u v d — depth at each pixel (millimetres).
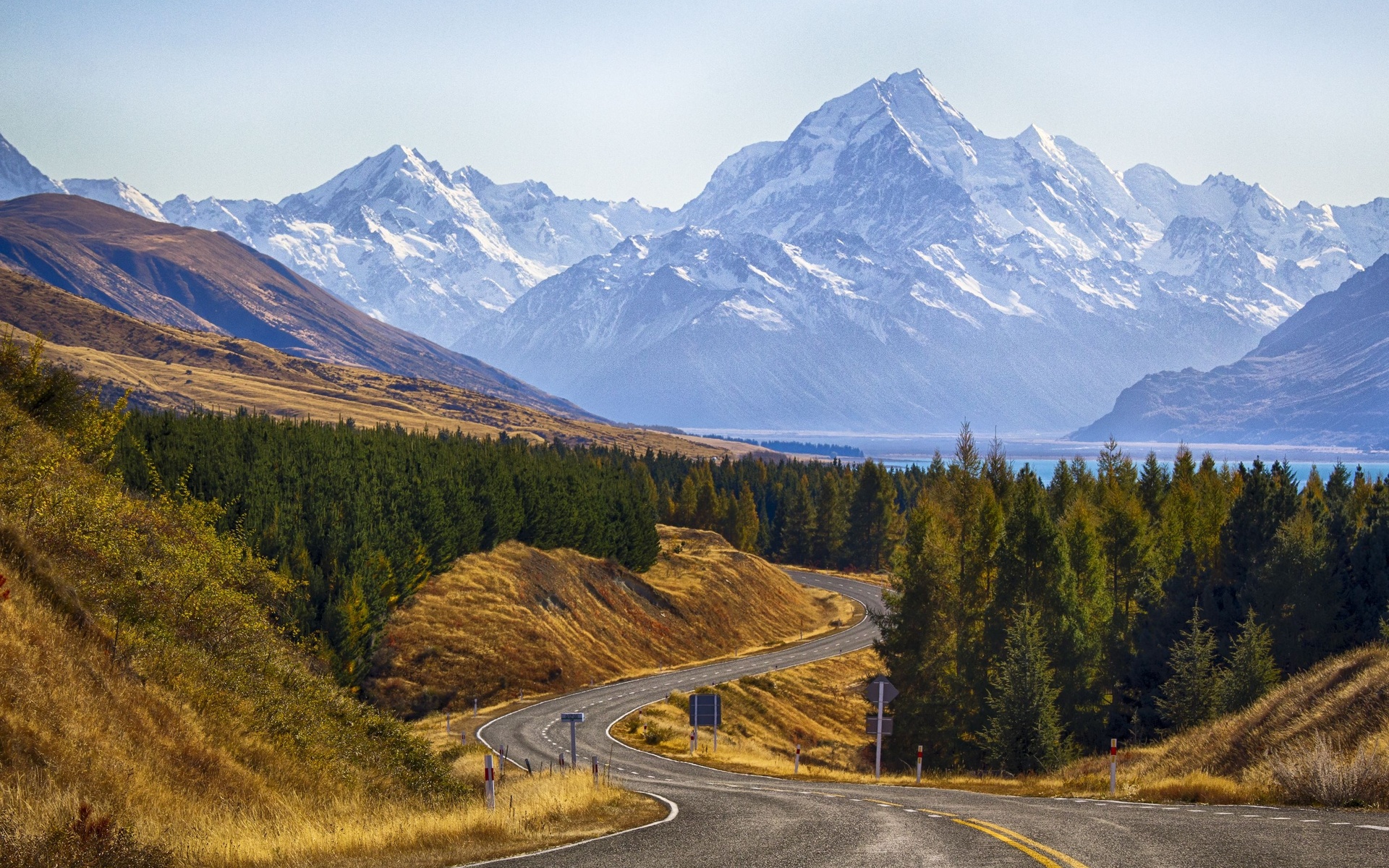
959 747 74312
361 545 94000
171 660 32469
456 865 18719
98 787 22281
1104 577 83562
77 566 34250
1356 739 36594
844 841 21109
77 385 50344
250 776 28234
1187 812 26234
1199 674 67312
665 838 21922
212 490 87688
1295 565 79750
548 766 61031
